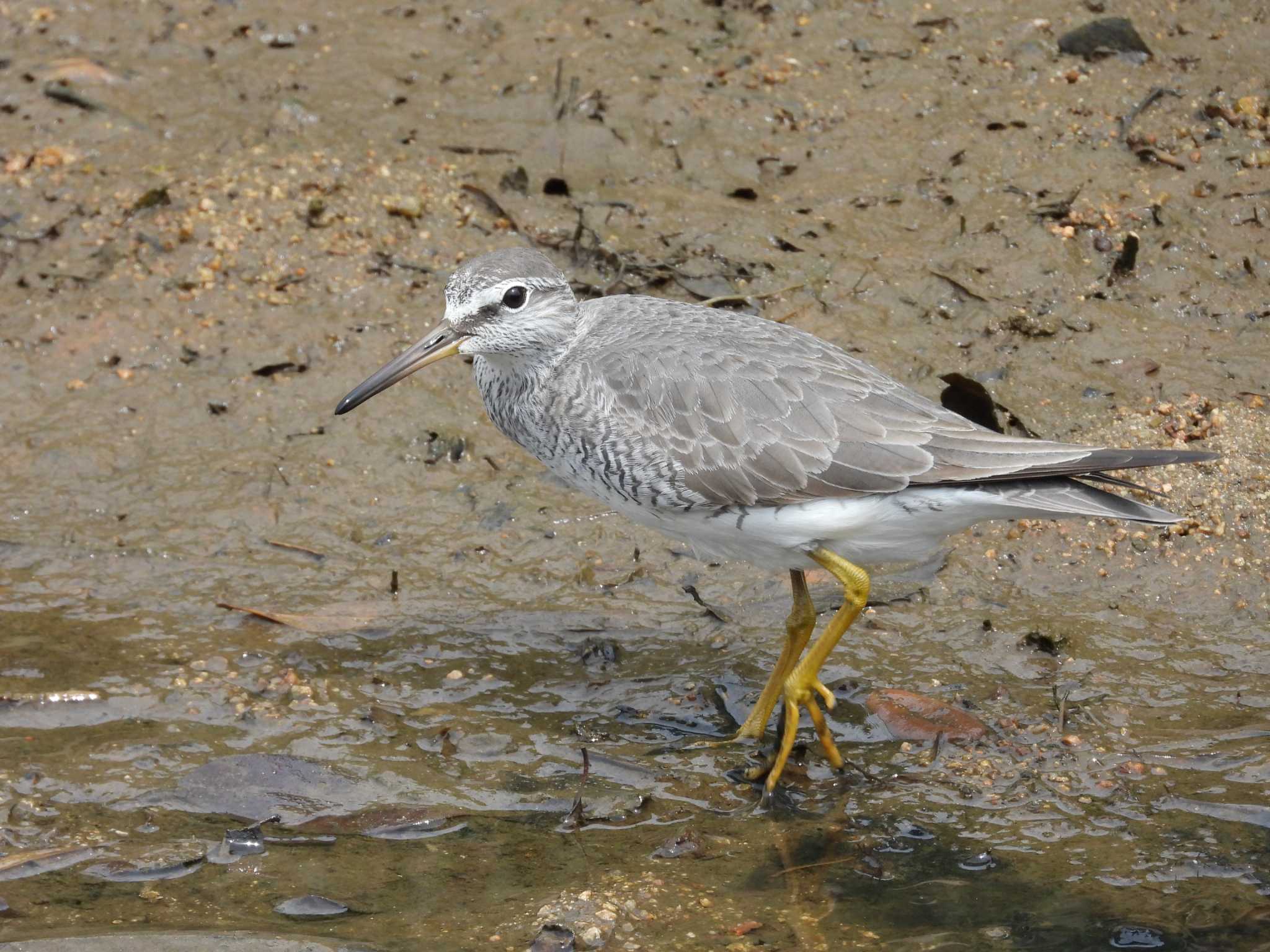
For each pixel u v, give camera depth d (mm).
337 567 12273
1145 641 11250
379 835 9789
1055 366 13281
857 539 10172
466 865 9461
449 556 12375
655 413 10344
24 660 11305
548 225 14797
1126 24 15789
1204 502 12180
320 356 13812
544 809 9992
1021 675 11016
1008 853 9398
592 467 10641
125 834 9742
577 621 11812
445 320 10914
